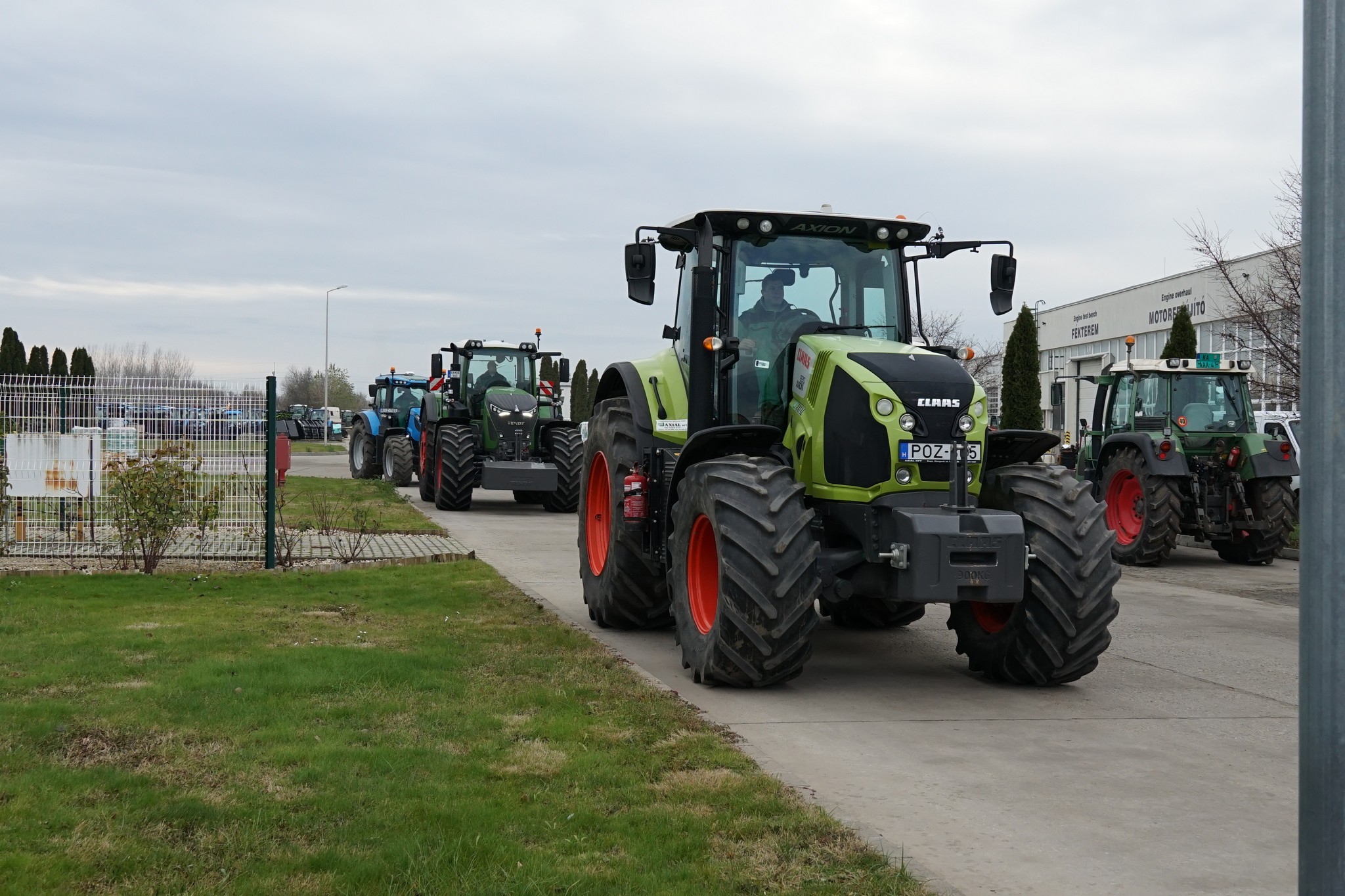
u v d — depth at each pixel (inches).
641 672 260.2
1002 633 263.7
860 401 252.4
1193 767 201.8
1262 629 350.3
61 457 428.8
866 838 160.4
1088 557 252.8
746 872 144.3
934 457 248.7
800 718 232.1
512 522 671.8
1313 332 97.6
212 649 269.6
